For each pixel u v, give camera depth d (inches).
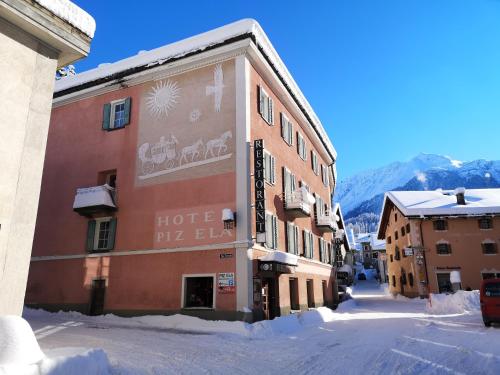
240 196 606.9
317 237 1014.4
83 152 776.9
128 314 637.9
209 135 661.9
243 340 468.4
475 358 343.0
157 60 725.3
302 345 434.3
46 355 224.1
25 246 274.5
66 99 823.1
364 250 3602.4
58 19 307.7
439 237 1512.1
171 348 393.1
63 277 718.5
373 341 453.1
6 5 275.1
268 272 621.3
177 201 655.8
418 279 1481.3
